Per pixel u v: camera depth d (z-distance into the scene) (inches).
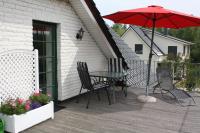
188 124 191.3
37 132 169.3
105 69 343.3
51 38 242.8
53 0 230.5
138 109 230.2
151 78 381.1
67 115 207.5
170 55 1012.5
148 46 977.5
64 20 247.9
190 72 351.9
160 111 224.7
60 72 248.4
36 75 202.7
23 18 199.0
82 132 170.7
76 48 271.6
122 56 314.0
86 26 285.6
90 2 249.3
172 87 276.4
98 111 221.5
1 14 179.9
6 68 179.2
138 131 175.0
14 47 192.7
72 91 268.2
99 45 317.7
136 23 283.0
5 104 170.1
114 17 256.4
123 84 296.7
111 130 175.5
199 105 248.1
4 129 166.4
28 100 188.9
